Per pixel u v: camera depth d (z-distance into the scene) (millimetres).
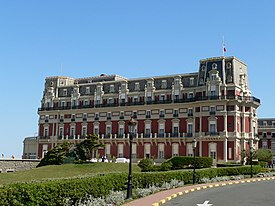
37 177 53469
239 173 52438
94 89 104750
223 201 25156
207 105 85812
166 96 93562
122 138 95625
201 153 84938
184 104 89500
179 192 29844
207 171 44094
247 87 90750
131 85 99812
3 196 14773
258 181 46938
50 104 110125
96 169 60406
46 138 106938
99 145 68688
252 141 84938
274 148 124250
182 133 88625
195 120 87375
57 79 112125
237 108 83750
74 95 106625
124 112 97625
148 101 94688
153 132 92750
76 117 104312
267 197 27625
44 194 17078
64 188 18750
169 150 90188
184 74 93312
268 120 128625
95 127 100750
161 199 25172
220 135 82812
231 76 85938
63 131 105562
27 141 111438
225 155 81875
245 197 27609
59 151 68000
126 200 24141
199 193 30891
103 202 21141
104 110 100125
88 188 21109
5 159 70500
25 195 15938
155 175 32094
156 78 96875
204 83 88375
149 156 92438
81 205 19531
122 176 26406
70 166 61125
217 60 88312
